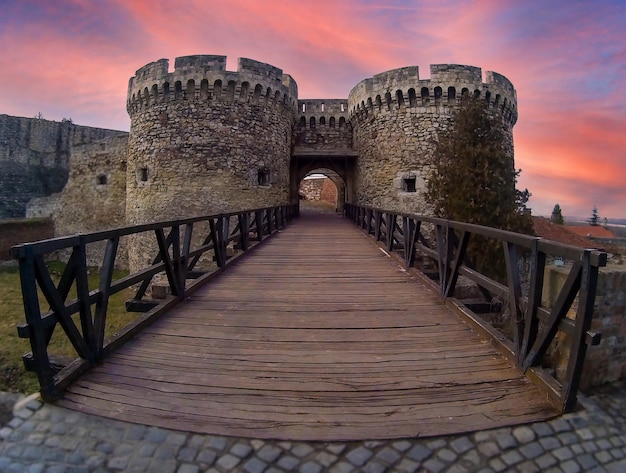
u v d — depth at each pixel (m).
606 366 3.82
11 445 2.15
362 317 4.26
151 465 2.04
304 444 2.20
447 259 4.76
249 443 2.21
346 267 6.91
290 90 17.08
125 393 2.68
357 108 17.39
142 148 14.98
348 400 2.63
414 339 3.65
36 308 2.48
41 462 2.04
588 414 2.43
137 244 14.96
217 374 2.97
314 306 4.64
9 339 7.12
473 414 2.46
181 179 14.11
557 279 4.07
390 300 4.89
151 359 3.21
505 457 2.10
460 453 2.13
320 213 22.39
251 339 3.65
